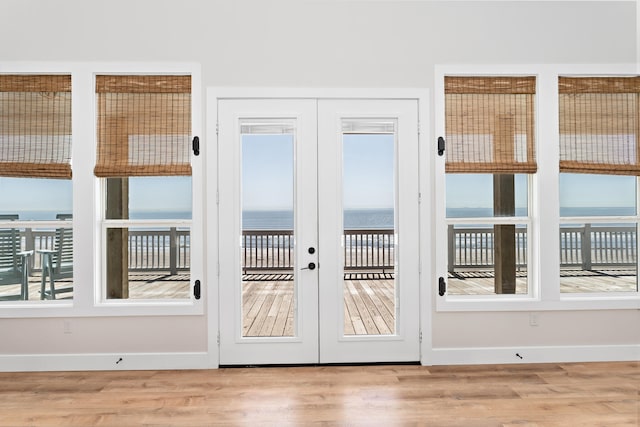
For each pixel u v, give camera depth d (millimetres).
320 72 2967
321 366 2961
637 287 3164
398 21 2990
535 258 3055
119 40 2914
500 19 3002
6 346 2887
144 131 2943
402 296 2992
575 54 3010
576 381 2674
